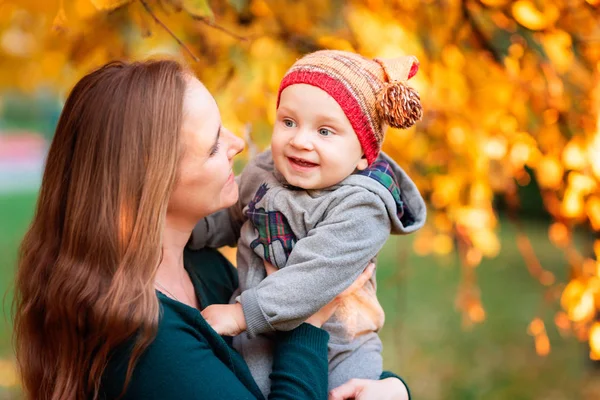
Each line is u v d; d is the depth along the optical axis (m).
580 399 5.43
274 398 1.50
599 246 2.86
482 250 2.99
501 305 7.53
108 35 2.67
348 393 1.63
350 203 1.60
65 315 1.45
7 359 5.12
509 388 5.59
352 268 1.59
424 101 2.59
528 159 2.79
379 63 1.69
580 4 2.40
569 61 2.46
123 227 1.44
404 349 6.31
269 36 2.64
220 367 1.45
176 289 1.65
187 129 1.52
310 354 1.54
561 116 2.62
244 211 1.73
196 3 1.99
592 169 2.61
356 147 1.62
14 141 21.55
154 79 1.50
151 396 1.40
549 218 10.43
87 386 1.46
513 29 2.47
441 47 2.55
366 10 2.58
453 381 5.70
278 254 1.64
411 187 1.80
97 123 1.48
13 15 3.62
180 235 1.67
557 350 6.41
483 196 2.85
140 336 1.38
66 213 1.50
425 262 9.09
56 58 3.39
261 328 1.53
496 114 2.66
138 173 1.46
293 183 1.63
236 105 2.46
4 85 6.34
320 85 1.58
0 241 9.30
